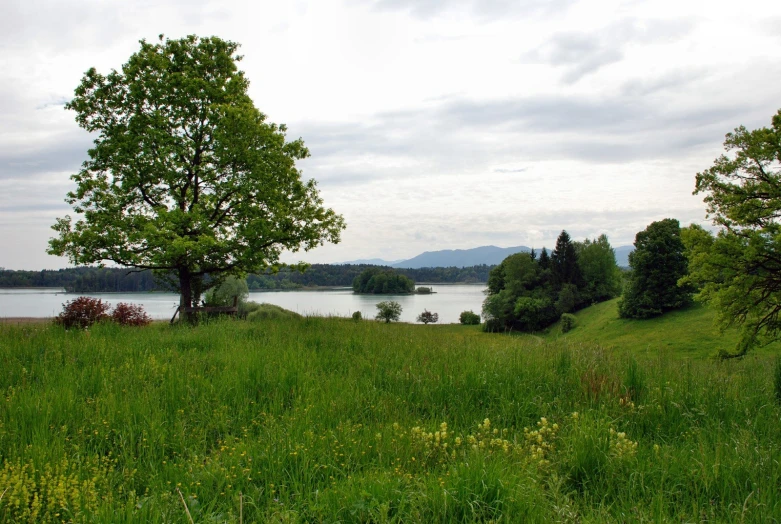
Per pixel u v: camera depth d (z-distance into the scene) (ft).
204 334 40.47
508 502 12.63
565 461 15.87
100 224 57.77
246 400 22.68
